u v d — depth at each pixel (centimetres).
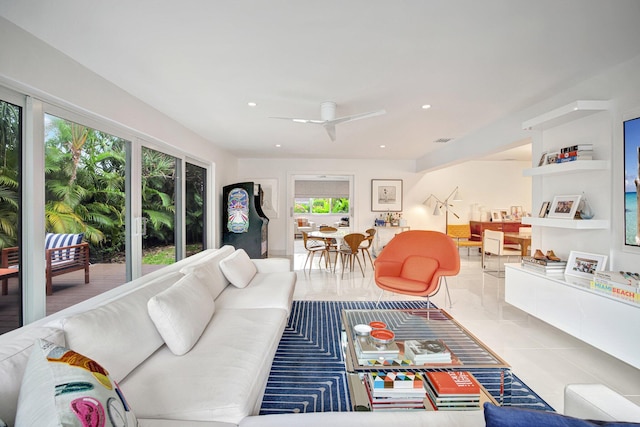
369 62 233
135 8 167
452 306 368
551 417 63
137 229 321
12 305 194
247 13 173
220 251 352
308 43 206
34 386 78
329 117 320
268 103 324
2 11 168
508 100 316
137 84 273
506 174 746
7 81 183
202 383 138
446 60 230
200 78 261
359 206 720
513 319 324
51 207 220
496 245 520
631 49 215
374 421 106
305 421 107
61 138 229
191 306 188
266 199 709
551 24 184
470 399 147
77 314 138
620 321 206
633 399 189
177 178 421
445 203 728
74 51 214
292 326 308
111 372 134
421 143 532
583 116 270
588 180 269
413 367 167
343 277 514
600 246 259
